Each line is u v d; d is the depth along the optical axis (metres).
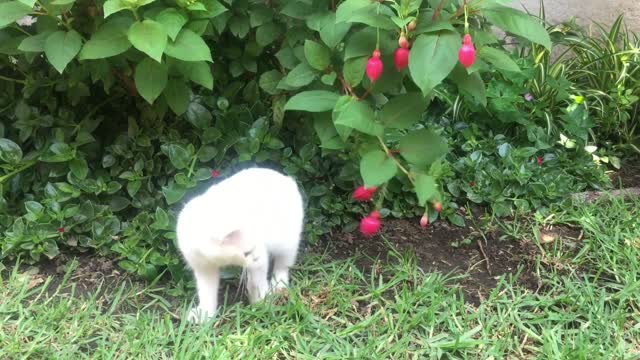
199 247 0.86
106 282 1.07
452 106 1.43
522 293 1.08
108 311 1.00
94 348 0.93
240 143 1.17
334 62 1.00
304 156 1.19
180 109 1.07
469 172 1.31
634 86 1.60
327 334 0.96
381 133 0.88
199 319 0.96
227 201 0.87
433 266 1.15
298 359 0.92
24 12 0.94
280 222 0.95
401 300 1.02
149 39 0.88
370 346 0.93
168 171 1.18
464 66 0.82
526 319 1.02
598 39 1.75
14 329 0.95
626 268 1.12
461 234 1.24
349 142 0.96
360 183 1.19
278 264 1.04
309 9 1.04
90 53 0.92
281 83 1.05
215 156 1.18
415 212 1.27
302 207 1.02
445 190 1.31
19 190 1.15
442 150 0.92
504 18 0.84
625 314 1.01
